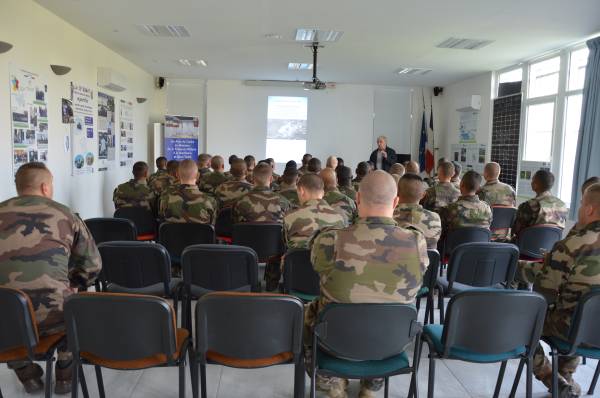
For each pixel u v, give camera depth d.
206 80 10.84
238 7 5.16
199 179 5.93
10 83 4.52
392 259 1.89
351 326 1.86
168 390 2.47
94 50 6.88
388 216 1.97
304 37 6.51
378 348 1.89
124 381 2.54
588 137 6.05
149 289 2.85
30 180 2.17
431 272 2.87
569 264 2.18
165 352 1.84
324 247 1.94
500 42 6.57
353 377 1.94
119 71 8.08
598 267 2.09
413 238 1.94
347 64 8.47
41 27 5.19
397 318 1.86
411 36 6.28
